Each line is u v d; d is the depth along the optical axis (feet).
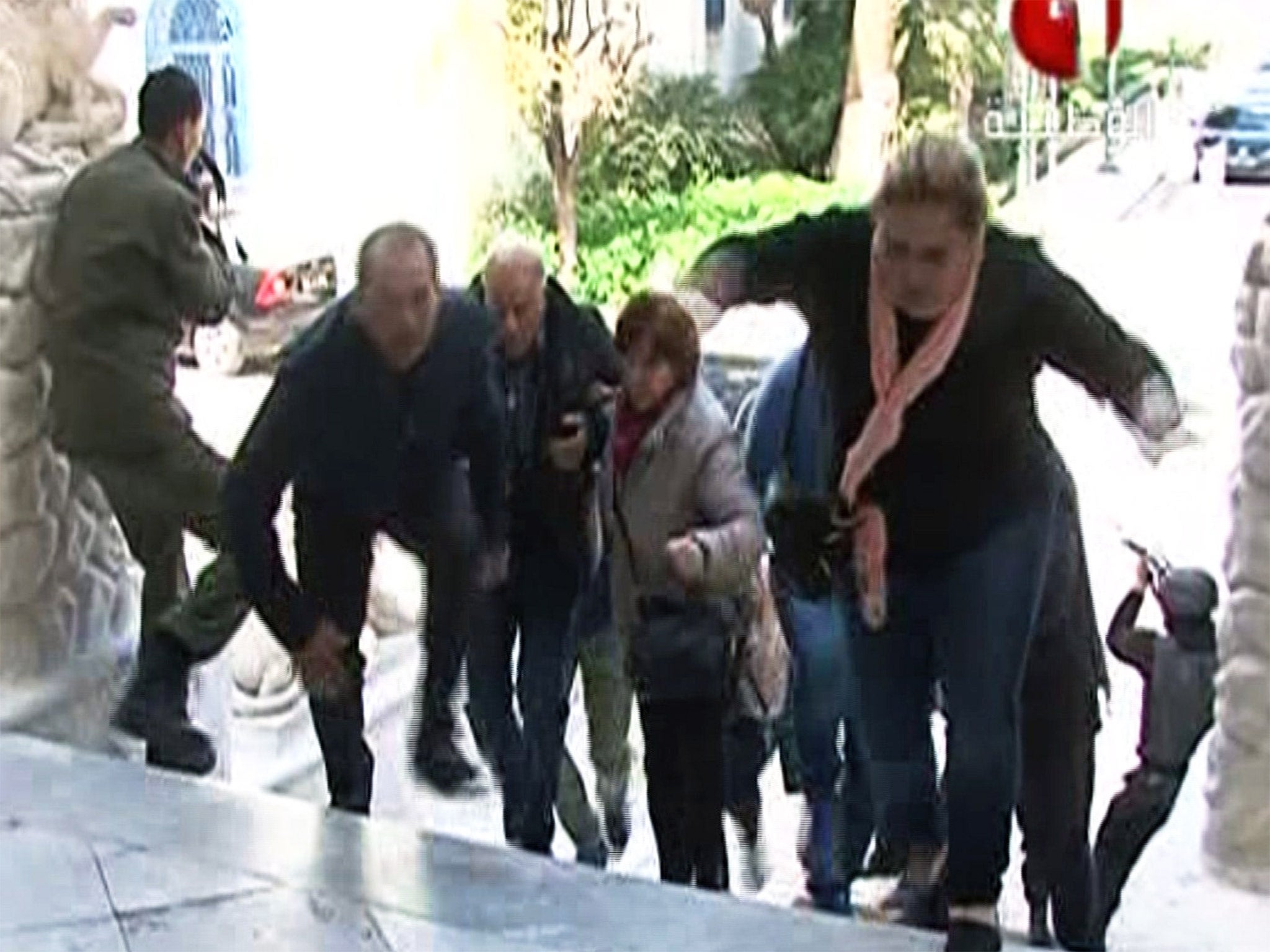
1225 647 12.16
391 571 15.33
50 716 13.24
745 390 11.88
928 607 9.34
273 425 11.31
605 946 9.38
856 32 30.78
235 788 12.20
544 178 32.71
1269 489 11.85
